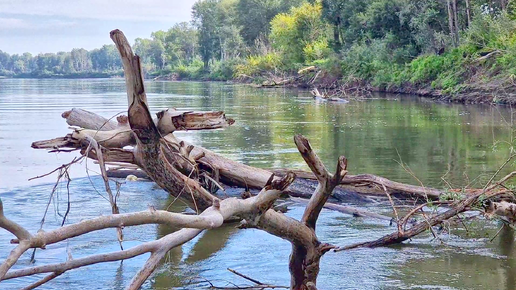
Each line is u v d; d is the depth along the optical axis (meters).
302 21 71.62
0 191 11.06
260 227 5.11
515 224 7.73
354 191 10.02
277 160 14.21
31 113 28.50
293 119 25.19
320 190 5.25
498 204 7.58
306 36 71.06
